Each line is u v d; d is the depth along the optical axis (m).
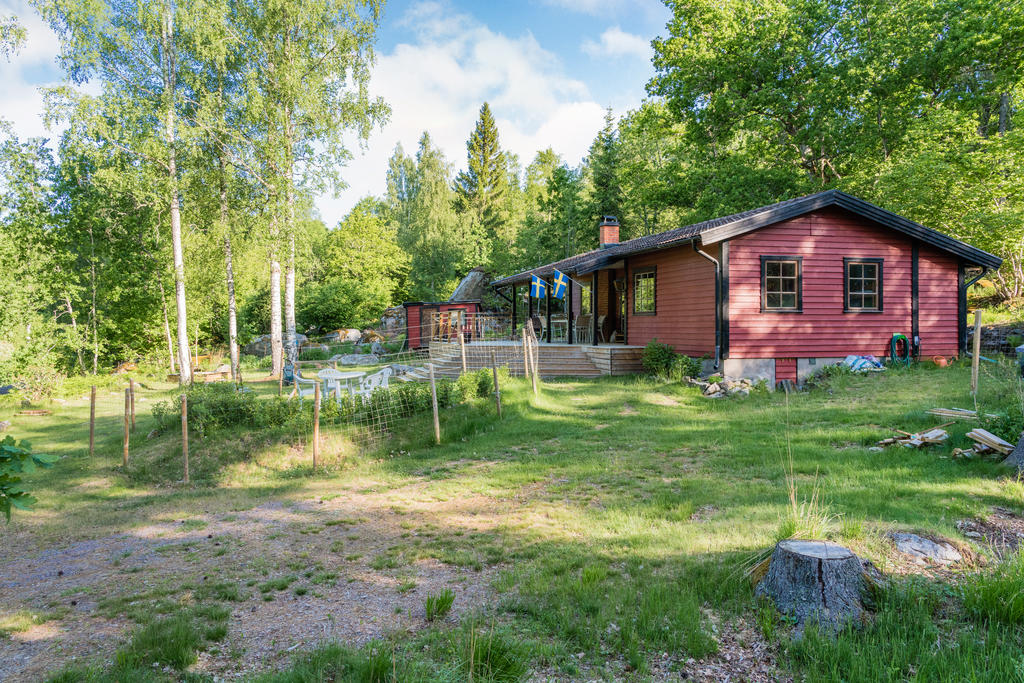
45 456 3.35
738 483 7.06
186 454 9.17
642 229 36.25
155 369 26.48
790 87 27.20
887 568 4.31
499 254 42.78
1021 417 7.77
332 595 4.63
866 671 3.18
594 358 18.12
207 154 21.84
